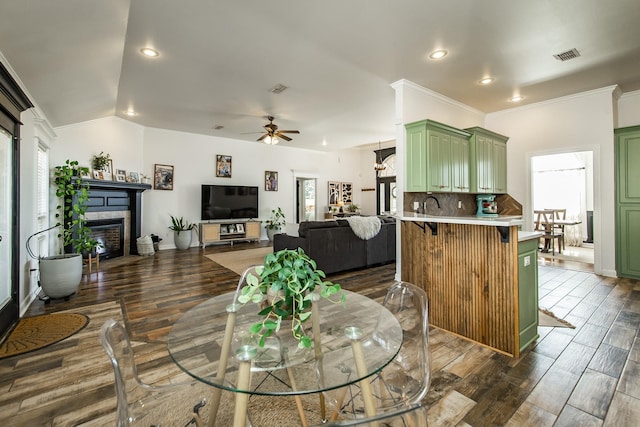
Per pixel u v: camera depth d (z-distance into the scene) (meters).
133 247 6.21
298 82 4.08
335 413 1.37
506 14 2.62
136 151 6.36
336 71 3.74
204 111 5.39
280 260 1.29
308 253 4.34
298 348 1.28
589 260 5.55
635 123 4.52
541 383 1.90
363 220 4.92
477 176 4.74
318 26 2.77
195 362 1.28
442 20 2.70
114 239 5.81
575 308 3.19
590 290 3.80
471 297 2.53
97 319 2.89
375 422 0.69
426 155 3.98
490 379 1.95
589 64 3.62
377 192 10.09
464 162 4.64
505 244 2.32
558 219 6.92
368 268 5.11
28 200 3.29
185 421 1.21
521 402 1.72
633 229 4.25
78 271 3.51
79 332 2.62
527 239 2.39
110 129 5.69
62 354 2.26
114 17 2.42
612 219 4.39
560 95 4.70
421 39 3.02
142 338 2.52
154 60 3.39
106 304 3.30
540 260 5.61
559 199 7.24
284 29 2.81
